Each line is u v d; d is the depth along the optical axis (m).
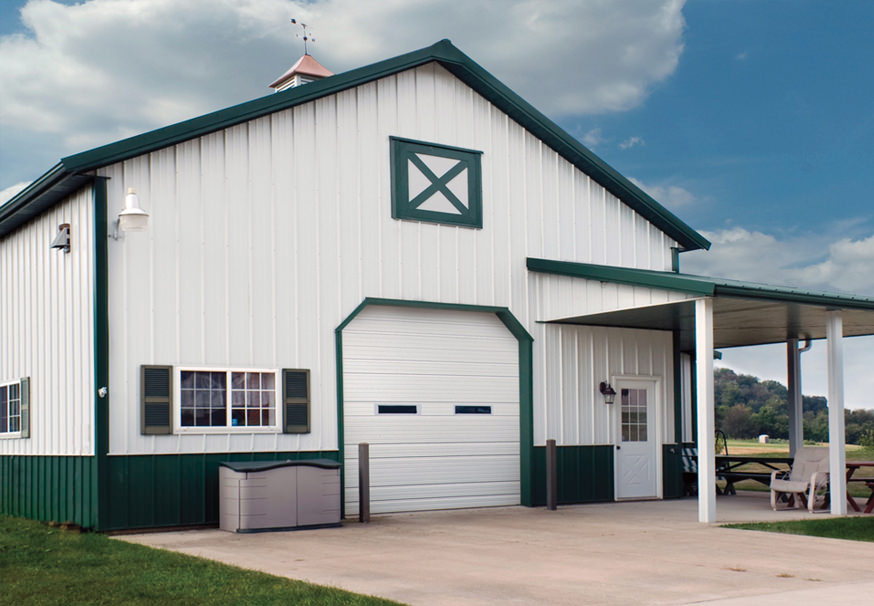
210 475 11.79
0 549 9.72
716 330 16.19
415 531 11.48
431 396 13.98
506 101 14.88
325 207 13.09
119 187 11.48
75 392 11.72
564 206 15.58
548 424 15.02
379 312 13.59
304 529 11.61
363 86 13.62
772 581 7.82
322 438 12.73
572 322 15.23
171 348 11.66
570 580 7.87
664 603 6.86
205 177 12.12
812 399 68.88
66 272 12.18
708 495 12.30
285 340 12.55
